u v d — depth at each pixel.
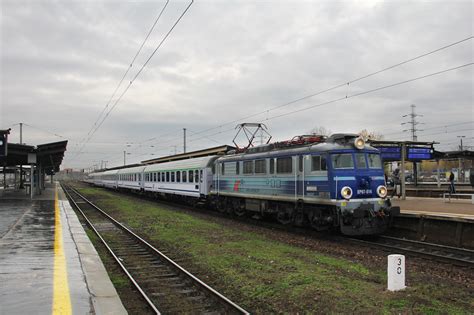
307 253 12.34
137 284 9.08
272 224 19.19
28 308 6.50
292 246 13.80
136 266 11.27
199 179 27.17
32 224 17.27
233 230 17.45
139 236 16.59
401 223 16.62
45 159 41.75
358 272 9.91
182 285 9.34
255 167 19.67
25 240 13.18
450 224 14.55
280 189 17.59
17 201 30.67
